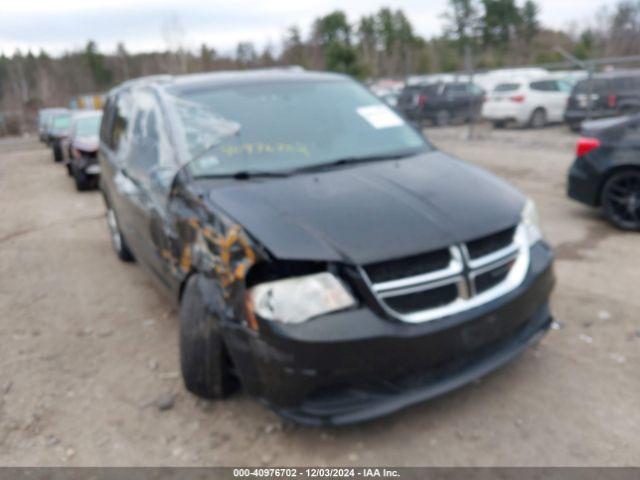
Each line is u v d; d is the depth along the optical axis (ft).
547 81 59.77
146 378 12.31
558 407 10.36
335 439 9.93
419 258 9.11
